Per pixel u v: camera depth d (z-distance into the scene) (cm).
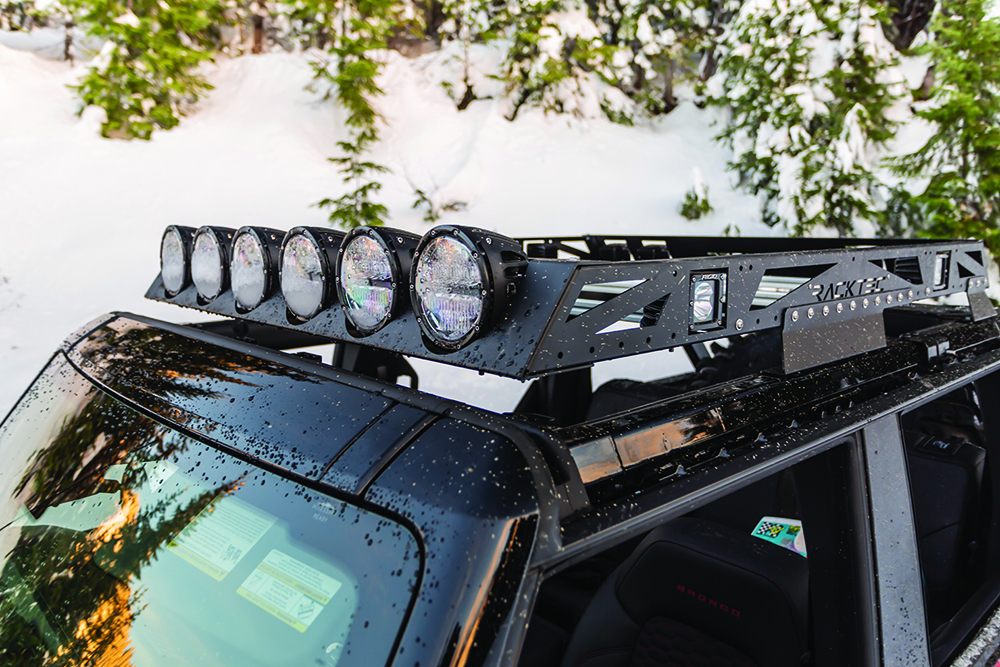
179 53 1162
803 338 99
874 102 1152
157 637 81
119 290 751
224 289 113
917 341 125
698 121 1504
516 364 64
